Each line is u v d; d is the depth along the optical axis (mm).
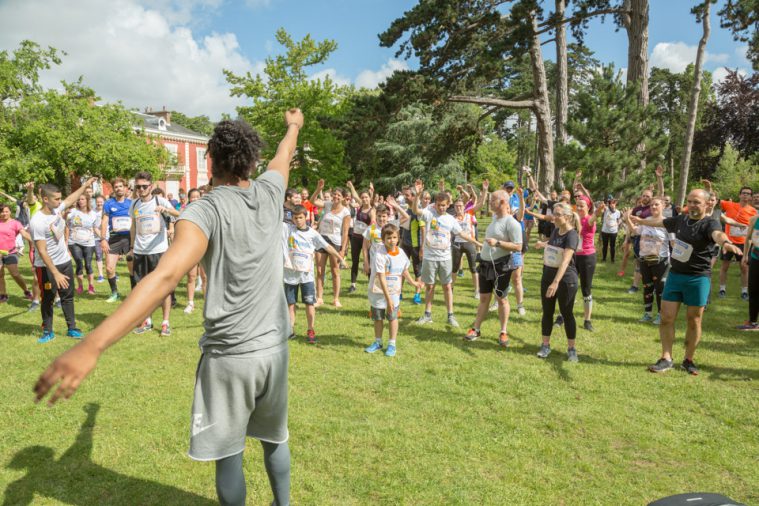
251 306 2047
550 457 3654
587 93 18000
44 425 3984
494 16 17234
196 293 9273
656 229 7395
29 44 30297
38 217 6012
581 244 7012
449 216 7160
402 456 3627
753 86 31016
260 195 2131
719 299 9250
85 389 4719
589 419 4262
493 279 6316
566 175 17344
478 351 6094
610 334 6914
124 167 30953
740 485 3342
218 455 2094
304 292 6297
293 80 30859
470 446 3775
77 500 3074
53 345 6121
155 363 5465
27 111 29500
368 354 5930
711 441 3918
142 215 6648
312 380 5074
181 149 50906
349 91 32500
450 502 3082
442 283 7246
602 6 18156
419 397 4680
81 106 29781
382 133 19219
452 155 24609
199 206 1918
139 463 3488
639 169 17672
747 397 4742
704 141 32562
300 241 6242
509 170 51281
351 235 9609
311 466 3479
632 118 17312
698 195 5207
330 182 32125
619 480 3373
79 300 8672
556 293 5777
